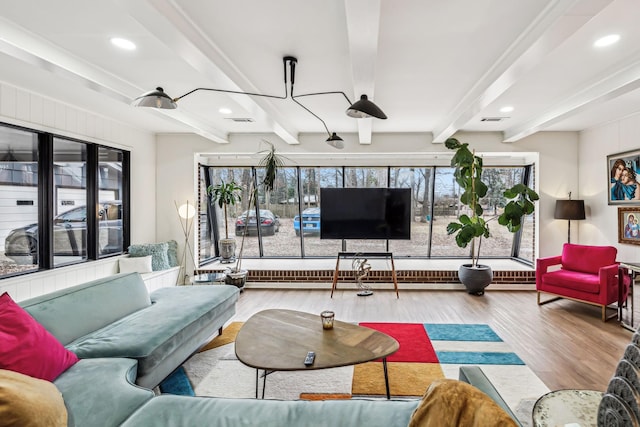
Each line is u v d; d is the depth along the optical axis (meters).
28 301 2.23
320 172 6.05
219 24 2.12
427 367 2.73
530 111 4.04
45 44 2.38
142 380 2.11
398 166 5.84
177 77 3.01
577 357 2.89
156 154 5.39
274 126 4.24
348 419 1.39
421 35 2.25
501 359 2.86
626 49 2.47
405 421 1.37
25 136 3.44
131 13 1.78
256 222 6.27
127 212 4.81
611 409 0.99
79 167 4.10
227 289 3.55
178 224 5.38
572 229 5.14
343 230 5.47
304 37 2.29
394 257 6.19
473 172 4.80
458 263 5.73
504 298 4.76
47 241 3.62
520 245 5.89
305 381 2.53
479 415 0.94
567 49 2.46
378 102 3.66
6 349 1.62
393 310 4.26
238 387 2.46
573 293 4.02
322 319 2.52
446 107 3.84
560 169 5.13
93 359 2.02
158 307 2.91
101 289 2.72
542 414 1.31
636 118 4.06
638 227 4.02
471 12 1.97
